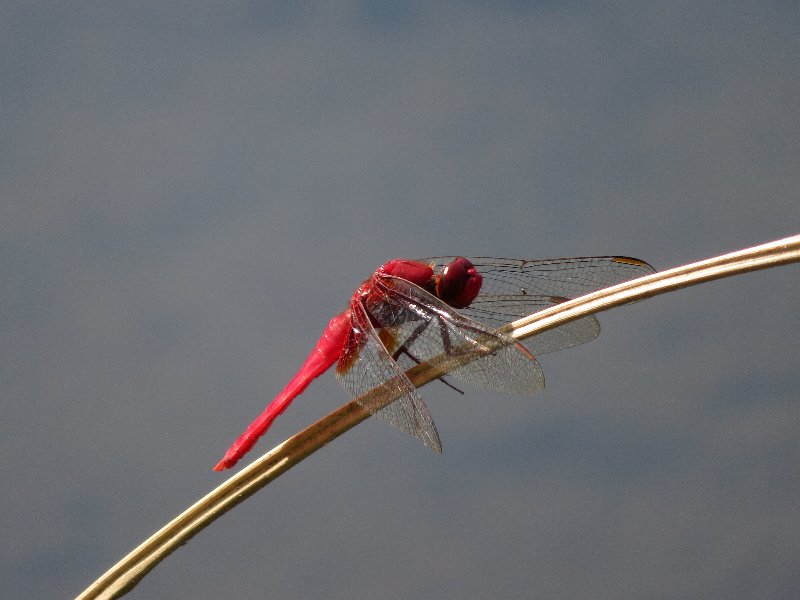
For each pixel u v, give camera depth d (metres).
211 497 1.25
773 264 1.24
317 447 1.25
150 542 1.25
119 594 1.25
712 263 1.24
